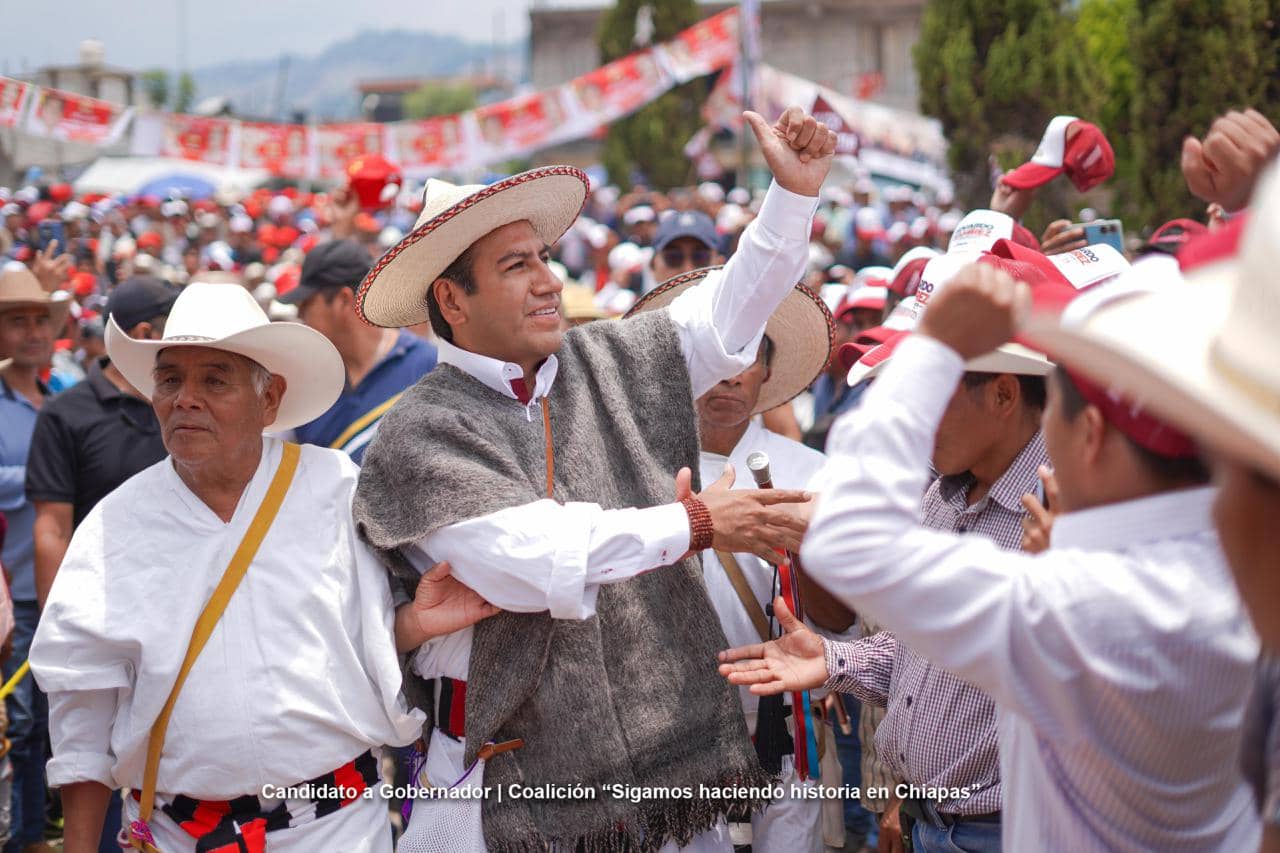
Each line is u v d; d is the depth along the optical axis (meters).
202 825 2.84
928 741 2.67
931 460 2.66
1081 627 1.73
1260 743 1.65
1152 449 1.75
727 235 13.68
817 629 3.48
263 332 2.83
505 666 2.79
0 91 10.21
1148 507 1.77
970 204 9.70
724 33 13.25
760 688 2.79
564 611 2.64
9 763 4.72
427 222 2.84
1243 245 1.30
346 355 4.92
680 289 3.63
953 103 9.60
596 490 2.88
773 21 36.97
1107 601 1.72
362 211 7.69
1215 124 2.97
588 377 3.02
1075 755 1.84
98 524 2.92
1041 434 2.61
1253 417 1.25
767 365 3.77
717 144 28.02
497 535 2.65
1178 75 6.33
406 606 2.86
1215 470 1.63
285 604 2.84
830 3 36.53
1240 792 1.90
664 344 3.06
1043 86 9.30
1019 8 9.48
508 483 2.73
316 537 2.91
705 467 3.69
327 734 2.83
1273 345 1.22
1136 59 6.46
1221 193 2.96
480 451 2.78
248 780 2.80
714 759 2.87
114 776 2.88
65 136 10.48
